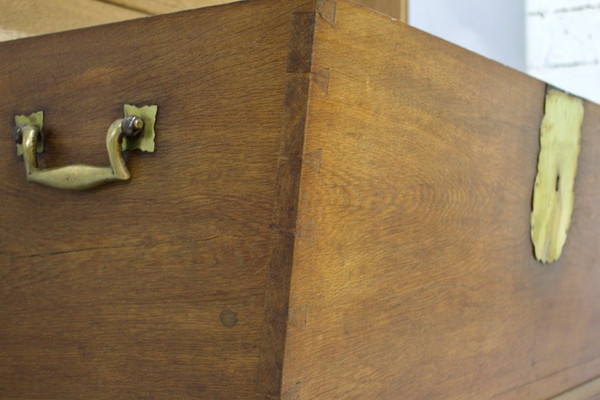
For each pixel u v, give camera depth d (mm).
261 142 637
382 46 682
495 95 846
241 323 634
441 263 775
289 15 628
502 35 1903
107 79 763
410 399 745
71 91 795
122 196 734
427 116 744
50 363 778
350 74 650
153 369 692
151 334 697
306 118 610
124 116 744
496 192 857
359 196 667
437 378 780
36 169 792
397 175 709
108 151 722
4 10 1022
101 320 738
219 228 659
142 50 735
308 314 623
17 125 827
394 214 708
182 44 704
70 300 766
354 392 675
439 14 1738
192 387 662
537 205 934
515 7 1938
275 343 609
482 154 830
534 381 952
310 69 612
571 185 1005
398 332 724
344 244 655
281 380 603
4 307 828
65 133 797
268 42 641
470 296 823
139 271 713
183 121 696
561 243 989
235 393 632
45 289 789
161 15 722
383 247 699
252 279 631
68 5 1101
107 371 728
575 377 1049
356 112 658
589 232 1057
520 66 1957
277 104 630
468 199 811
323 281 635
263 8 646
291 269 606
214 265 659
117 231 734
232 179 654
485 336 852
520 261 910
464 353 819
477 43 1838
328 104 629
